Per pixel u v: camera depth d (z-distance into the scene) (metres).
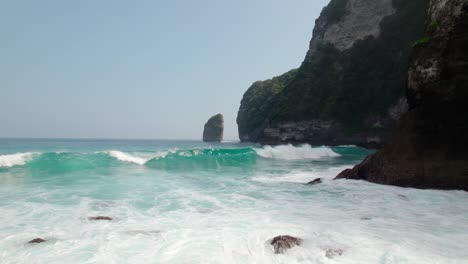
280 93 87.12
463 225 6.85
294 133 68.69
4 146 44.38
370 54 61.34
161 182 13.45
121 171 16.58
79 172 15.63
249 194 10.92
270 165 23.53
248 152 28.61
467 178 11.06
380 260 4.68
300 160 29.50
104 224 6.82
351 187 12.34
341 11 71.19
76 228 6.50
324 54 71.44
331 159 31.92
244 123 109.75
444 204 9.18
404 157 12.73
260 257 4.88
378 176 13.38
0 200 9.25
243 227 6.57
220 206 8.87
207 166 20.91
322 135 64.25
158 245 5.39
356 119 60.47
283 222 7.03
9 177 13.55
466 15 11.39
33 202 9.02
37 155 17.03
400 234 6.08
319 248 5.23
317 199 10.03
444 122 12.29
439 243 5.54
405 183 12.19
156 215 7.73
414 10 57.94
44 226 6.64
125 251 5.11
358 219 7.36
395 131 14.03
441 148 12.13
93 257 4.88
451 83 11.81
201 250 5.15
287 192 11.38
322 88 68.12
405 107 52.78
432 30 13.02
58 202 9.09
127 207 8.62
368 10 66.06
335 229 6.43
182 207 8.69
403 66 55.12
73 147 45.66
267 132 74.75
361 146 58.12
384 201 9.66
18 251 5.14
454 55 11.74
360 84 60.94
